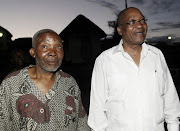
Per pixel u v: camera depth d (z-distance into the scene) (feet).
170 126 5.70
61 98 4.69
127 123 5.25
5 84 4.40
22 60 9.95
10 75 4.53
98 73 5.68
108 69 5.57
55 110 4.54
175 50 53.31
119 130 5.37
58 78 4.81
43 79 4.63
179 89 24.72
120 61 5.55
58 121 4.55
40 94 4.45
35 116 4.33
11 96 4.35
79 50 51.55
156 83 5.39
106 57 5.68
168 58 49.85
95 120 5.64
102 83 5.62
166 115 5.78
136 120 5.21
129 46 5.69
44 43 4.41
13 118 4.40
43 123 4.36
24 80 4.46
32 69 4.81
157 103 5.32
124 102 5.31
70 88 4.96
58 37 4.60
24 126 4.34
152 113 5.24
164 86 5.61
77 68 46.44
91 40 50.57
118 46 5.68
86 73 41.47
